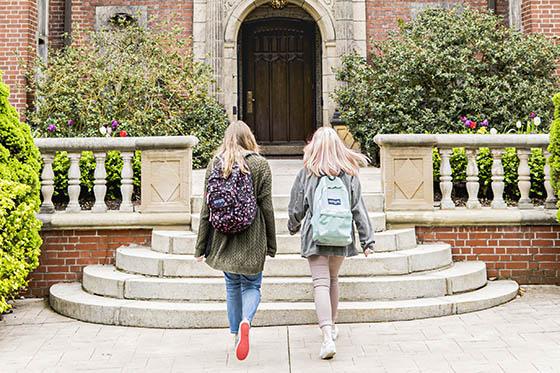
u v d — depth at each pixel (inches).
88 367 172.4
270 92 542.0
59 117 403.2
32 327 212.7
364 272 225.0
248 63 540.4
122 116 407.5
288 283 214.8
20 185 216.5
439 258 240.5
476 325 202.7
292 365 169.5
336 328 190.2
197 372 166.4
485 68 419.5
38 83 416.5
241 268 170.6
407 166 257.0
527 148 261.7
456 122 412.5
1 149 225.0
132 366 172.4
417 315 210.4
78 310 220.7
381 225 250.2
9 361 178.2
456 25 423.2
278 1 498.6
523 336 190.5
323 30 498.0
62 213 257.6
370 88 442.6
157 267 228.7
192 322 206.5
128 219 255.9
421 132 408.5
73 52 422.0
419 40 431.5
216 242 175.2
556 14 435.8
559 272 259.0
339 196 176.1
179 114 437.4
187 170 255.8
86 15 497.0
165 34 448.8
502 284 247.8
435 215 255.3
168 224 255.3
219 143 440.8
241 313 180.4
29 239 221.3
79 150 258.7
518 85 403.5
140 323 209.6
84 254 258.1
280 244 233.8
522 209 260.8
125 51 427.8
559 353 174.7
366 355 175.8
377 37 497.7
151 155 257.0
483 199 285.1
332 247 177.3
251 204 171.6
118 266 244.1
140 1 496.7
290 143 540.7
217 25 486.3
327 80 498.0
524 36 429.4
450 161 285.9
